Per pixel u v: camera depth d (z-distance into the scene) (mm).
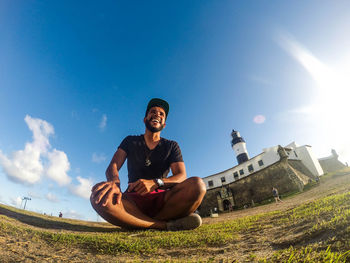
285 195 7969
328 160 12820
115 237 660
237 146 13773
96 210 829
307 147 10617
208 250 489
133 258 432
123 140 1170
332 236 394
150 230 872
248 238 573
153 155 1106
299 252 354
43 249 454
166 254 467
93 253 461
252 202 8555
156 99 1204
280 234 549
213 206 10531
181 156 1178
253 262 349
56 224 1168
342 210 613
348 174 8172
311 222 584
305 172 9672
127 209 869
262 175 9305
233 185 10328
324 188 5809
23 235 540
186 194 888
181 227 904
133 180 1083
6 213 1123
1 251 390
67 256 425
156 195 965
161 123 1151
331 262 269
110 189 784
